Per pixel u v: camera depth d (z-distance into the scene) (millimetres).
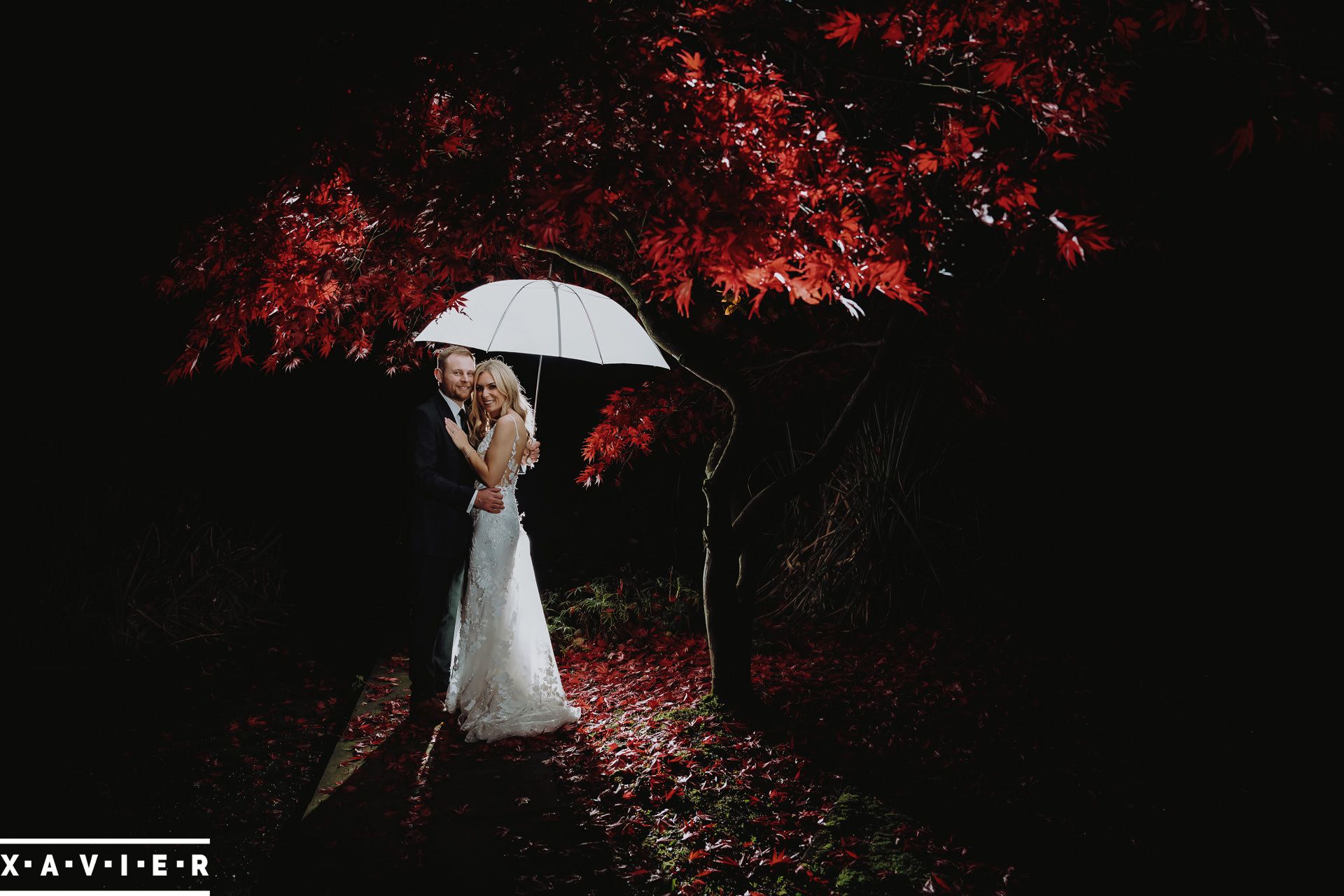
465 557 4754
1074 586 6141
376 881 3273
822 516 6891
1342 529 5793
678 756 4094
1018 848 3238
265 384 9203
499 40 2932
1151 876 3064
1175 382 6355
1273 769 3848
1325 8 2736
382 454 9961
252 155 3549
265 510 8773
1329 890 2980
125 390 7785
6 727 4816
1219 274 5855
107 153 7410
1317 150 3775
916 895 2949
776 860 3205
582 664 5918
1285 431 6055
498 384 4617
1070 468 6406
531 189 3010
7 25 6750
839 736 4316
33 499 6406
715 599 4539
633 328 4918
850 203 3170
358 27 3127
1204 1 2713
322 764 4547
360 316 4473
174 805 4059
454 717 4750
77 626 6004
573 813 3750
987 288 5129
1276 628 5414
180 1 6336
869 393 4531
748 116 2885
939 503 6527
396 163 3104
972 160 3113
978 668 5293
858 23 2898
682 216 2691
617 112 2934
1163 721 4410
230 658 6070
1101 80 2914
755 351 6039
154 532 6891
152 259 8109
